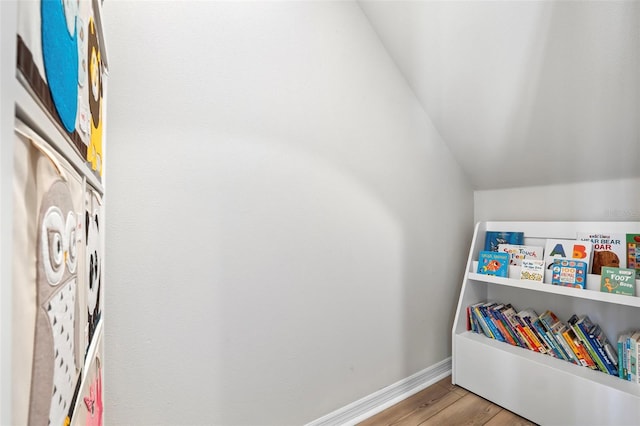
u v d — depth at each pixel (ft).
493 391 5.70
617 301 4.55
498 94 5.27
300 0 4.60
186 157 3.69
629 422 4.24
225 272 3.98
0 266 0.65
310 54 4.69
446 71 5.43
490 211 7.09
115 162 3.30
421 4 4.84
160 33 3.52
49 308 0.95
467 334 6.37
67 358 1.17
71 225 1.26
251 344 4.20
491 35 4.67
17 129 0.77
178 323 3.67
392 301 5.80
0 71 0.65
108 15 3.24
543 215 6.24
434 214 6.48
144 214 3.46
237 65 4.03
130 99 3.37
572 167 5.60
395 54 5.66
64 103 1.16
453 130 6.30
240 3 4.06
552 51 4.44
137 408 3.44
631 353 4.59
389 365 5.75
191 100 3.71
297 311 4.61
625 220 5.23
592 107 4.71
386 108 5.66
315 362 4.82
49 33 0.98
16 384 0.74
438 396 5.95
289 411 4.56
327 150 4.90
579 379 4.68
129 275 3.38
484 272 6.26
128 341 3.38
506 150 6.05
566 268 5.29
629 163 5.03
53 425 0.99
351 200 5.20
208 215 3.85
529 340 5.62
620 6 3.72
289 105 4.49
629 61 4.06
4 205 0.66
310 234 4.73
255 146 4.19
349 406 5.20
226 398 4.01
